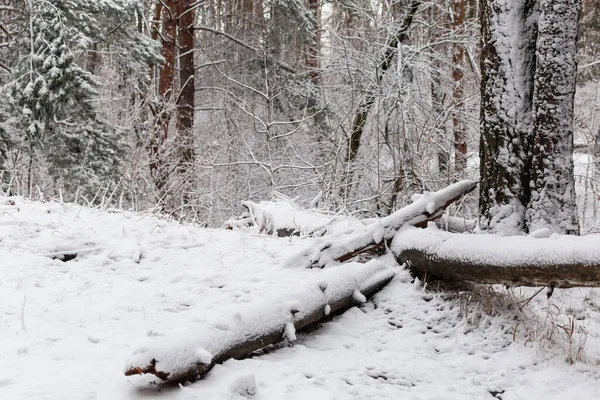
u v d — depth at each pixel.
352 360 4.69
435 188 12.15
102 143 14.60
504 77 6.46
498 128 6.47
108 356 4.23
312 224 8.84
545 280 4.95
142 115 16.12
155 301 5.57
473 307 5.65
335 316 5.66
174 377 3.71
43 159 14.66
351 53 14.16
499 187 6.46
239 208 16.45
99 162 14.46
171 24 17.39
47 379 3.76
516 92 6.42
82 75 14.33
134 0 16.25
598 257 4.51
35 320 4.87
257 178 17.31
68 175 14.39
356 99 13.77
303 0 22.52
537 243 5.09
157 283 6.19
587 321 5.68
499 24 6.52
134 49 16.44
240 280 6.35
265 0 21.05
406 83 13.28
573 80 6.19
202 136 19.50
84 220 8.21
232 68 23.08
